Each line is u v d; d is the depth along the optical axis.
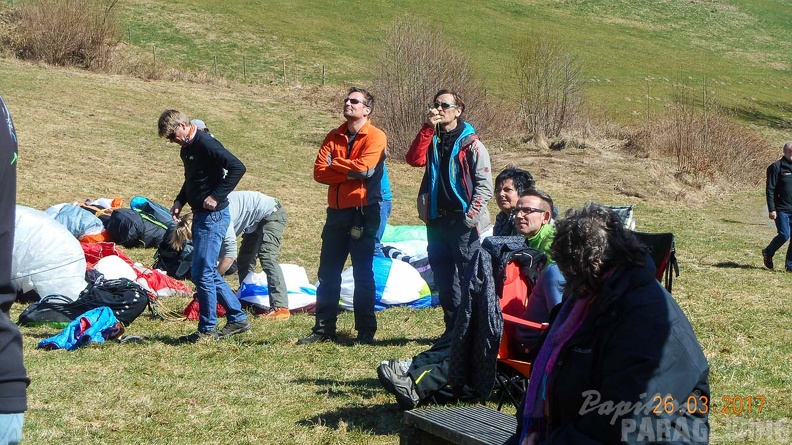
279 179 20.17
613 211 2.74
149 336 7.57
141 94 30.12
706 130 24.73
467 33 49.97
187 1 48.66
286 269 9.30
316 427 5.03
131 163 19.56
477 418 4.14
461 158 6.50
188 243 10.52
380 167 7.07
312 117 30.56
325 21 49.00
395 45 25.41
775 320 8.46
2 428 2.23
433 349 5.14
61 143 20.72
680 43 57.44
